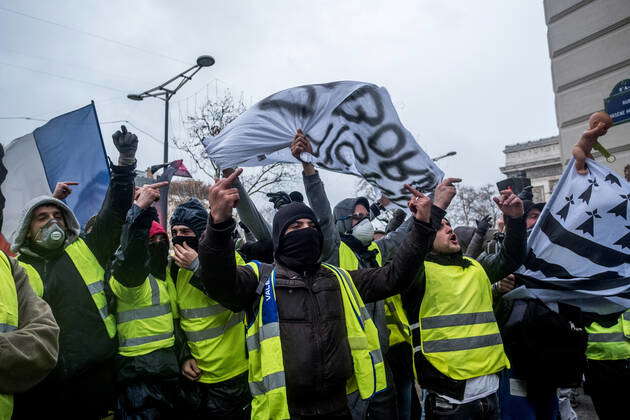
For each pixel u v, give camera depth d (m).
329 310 2.47
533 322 3.75
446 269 3.31
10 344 1.85
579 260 3.81
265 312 2.43
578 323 3.77
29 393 2.58
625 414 3.71
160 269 3.39
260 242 3.86
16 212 3.53
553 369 3.70
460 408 3.11
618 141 7.54
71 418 2.71
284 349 2.37
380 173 3.24
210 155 3.35
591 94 7.96
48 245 2.77
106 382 2.88
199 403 3.33
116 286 3.12
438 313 3.22
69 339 2.70
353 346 2.48
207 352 3.31
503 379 3.89
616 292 3.63
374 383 2.46
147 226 2.97
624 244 3.71
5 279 2.04
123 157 2.98
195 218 3.37
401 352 4.16
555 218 3.95
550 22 8.68
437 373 3.18
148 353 3.12
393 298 4.16
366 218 4.21
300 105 3.21
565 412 4.32
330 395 2.38
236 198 2.29
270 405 2.25
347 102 3.18
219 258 2.29
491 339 3.23
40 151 3.68
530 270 3.93
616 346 3.70
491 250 4.74
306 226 2.62
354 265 3.90
